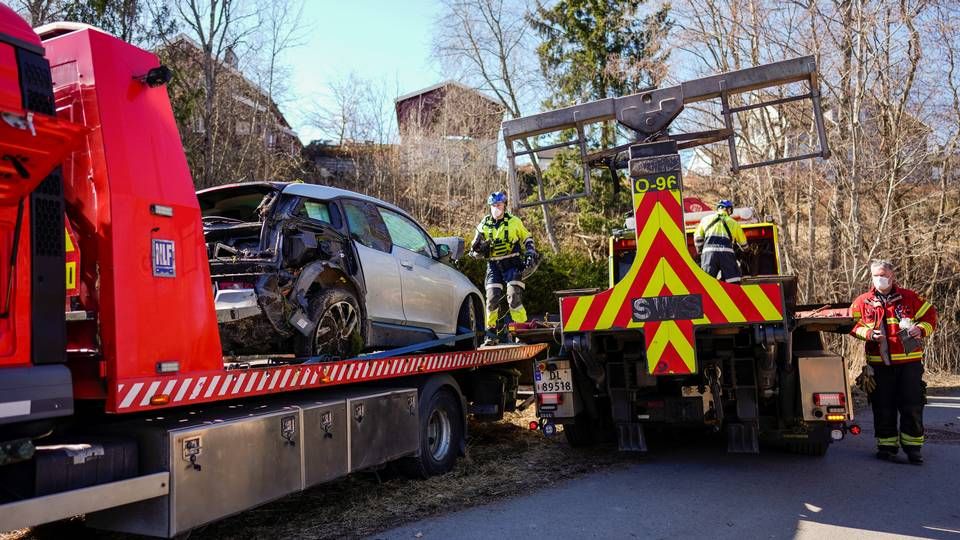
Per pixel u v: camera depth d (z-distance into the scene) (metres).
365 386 5.86
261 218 5.47
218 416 4.18
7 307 3.08
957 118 14.59
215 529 4.80
